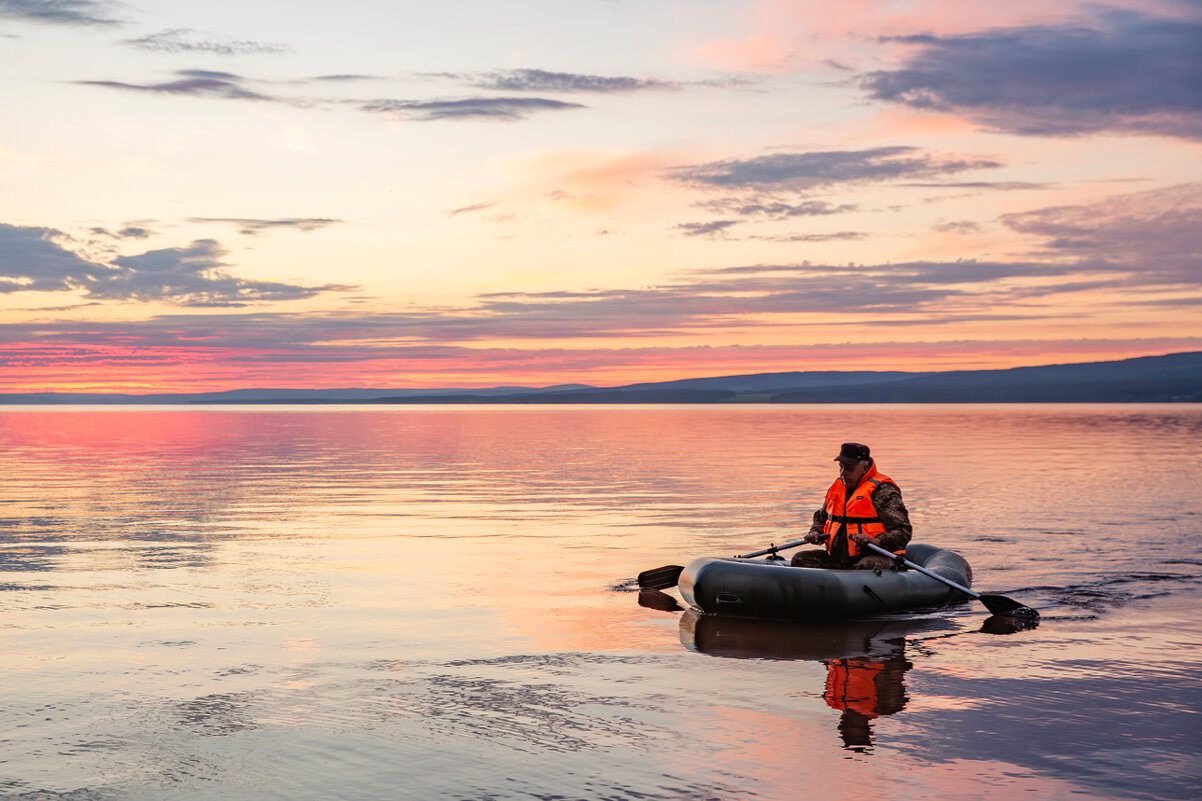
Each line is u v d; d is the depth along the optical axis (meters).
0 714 5.54
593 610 8.71
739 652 7.20
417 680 6.32
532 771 4.69
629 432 57.38
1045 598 9.30
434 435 52.88
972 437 48.88
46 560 11.23
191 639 7.41
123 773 4.66
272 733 5.25
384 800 4.34
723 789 4.46
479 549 12.31
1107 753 4.96
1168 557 11.69
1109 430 59.19
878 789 4.47
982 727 5.39
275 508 16.89
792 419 94.19
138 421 88.94
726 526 14.71
